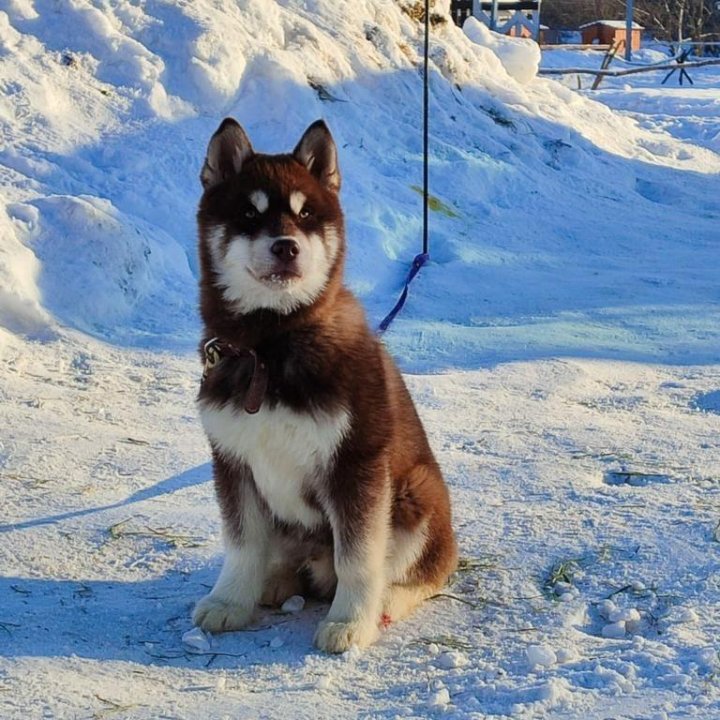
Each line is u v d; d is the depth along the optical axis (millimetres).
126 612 2162
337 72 5777
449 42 6848
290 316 2061
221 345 2088
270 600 2211
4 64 4707
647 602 2174
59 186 4203
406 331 3711
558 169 6199
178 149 4664
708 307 4156
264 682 1975
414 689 1947
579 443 2840
